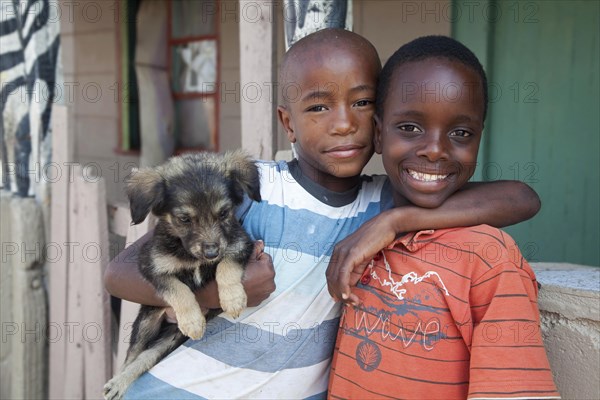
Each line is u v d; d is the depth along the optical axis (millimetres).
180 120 7457
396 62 1858
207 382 2039
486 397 1572
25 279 4004
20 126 4176
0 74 4258
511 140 4520
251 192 2234
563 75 4258
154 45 7406
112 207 3701
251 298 2010
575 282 2188
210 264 2203
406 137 1802
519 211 1885
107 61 7762
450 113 1741
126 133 7715
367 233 1783
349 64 1916
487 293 1649
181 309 2102
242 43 3186
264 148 3145
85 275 3670
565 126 4285
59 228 3887
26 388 4043
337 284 1783
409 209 1817
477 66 1833
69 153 3867
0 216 4016
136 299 2264
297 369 1981
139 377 2244
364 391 1809
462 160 1795
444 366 1700
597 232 4203
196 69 7148
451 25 4656
